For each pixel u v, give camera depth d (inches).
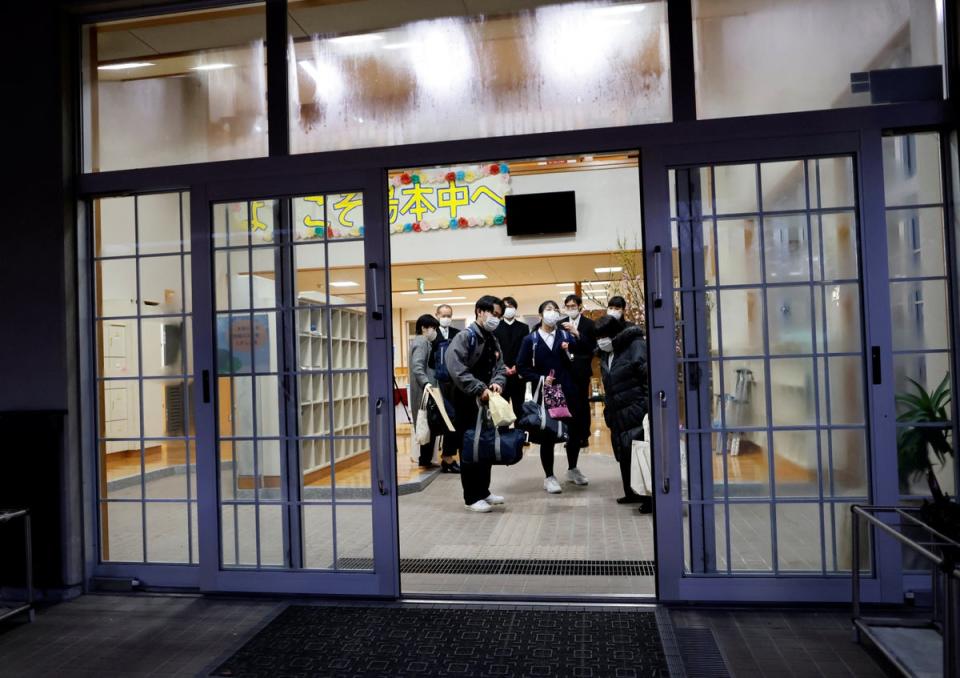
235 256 133.4
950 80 116.7
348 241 129.4
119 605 128.3
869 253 116.1
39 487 133.0
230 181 132.6
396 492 125.7
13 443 134.0
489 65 127.6
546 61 126.3
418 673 96.0
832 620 111.8
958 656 79.4
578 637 106.7
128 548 137.9
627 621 112.7
